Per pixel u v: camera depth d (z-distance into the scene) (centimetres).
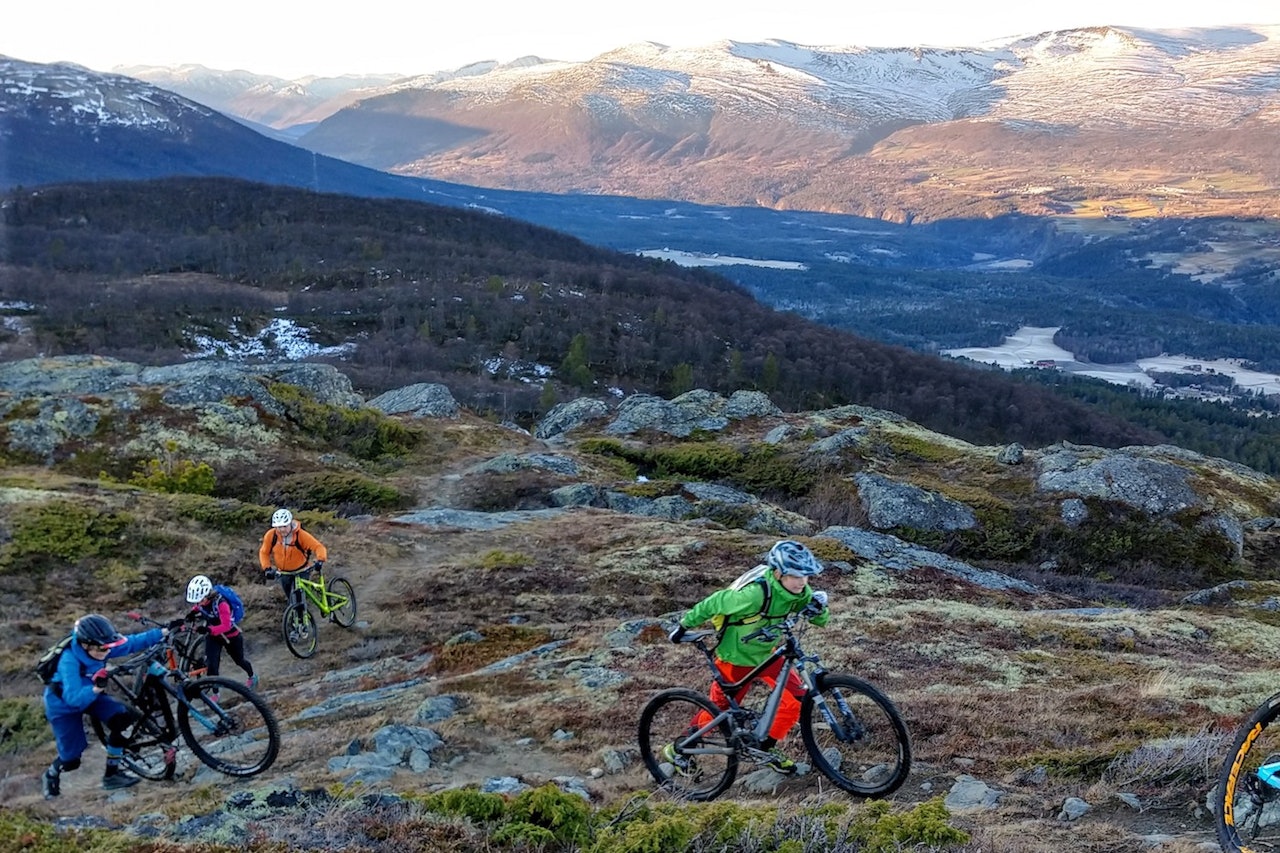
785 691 845
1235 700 1292
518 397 12556
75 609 2166
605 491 4325
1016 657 1684
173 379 5162
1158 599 3809
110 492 3019
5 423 4250
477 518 3469
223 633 1326
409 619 2198
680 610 2395
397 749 1142
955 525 4675
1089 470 5031
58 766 1040
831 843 728
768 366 13412
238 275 19350
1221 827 572
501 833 766
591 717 1262
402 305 17212
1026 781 960
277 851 741
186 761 1121
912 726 1151
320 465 4534
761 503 4494
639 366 15062
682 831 728
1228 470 5838
